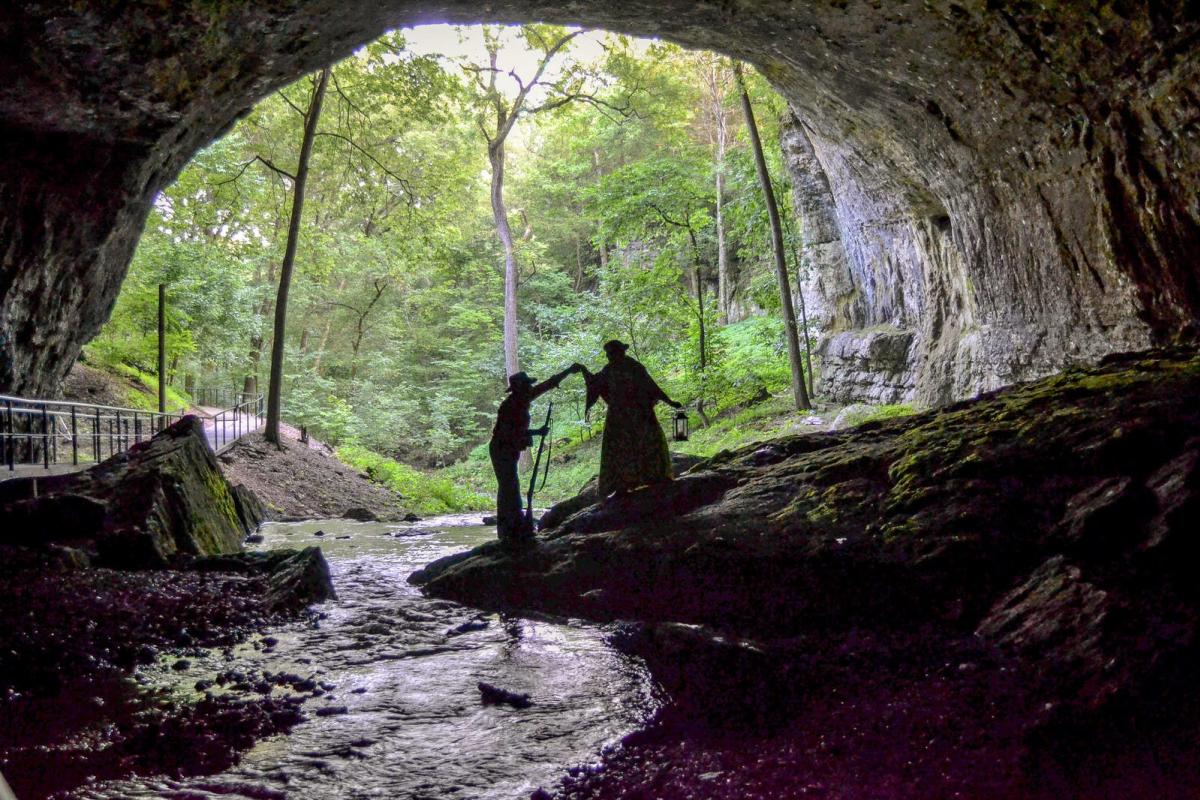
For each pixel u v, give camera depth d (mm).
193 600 6594
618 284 26625
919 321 19031
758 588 5758
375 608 6660
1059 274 11164
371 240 36719
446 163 26797
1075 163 10039
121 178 11250
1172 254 9039
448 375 43406
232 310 30172
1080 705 3736
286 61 11312
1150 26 7871
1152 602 4320
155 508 8602
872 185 17375
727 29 13125
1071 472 5633
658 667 4840
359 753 3670
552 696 4402
